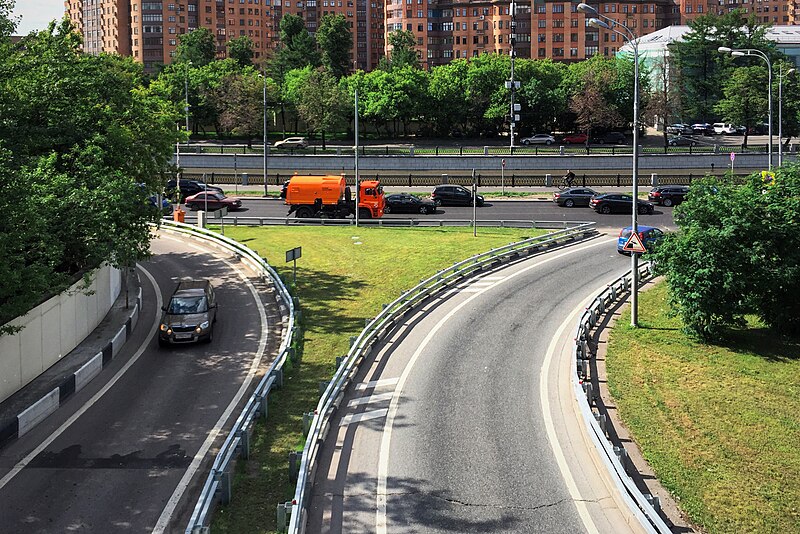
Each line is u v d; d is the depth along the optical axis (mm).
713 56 105688
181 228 48031
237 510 15727
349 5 182375
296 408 20984
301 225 50594
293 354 24938
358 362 24391
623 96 96312
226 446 16812
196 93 102625
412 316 30125
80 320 26516
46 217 24656
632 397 22922
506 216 54062
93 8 174250
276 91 101562
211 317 27844
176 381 23547
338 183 52156
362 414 20609
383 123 106688
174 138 40781
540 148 86062
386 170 77000
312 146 94750
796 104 82125
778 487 18234
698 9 153625
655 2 149500
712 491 17812
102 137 30859
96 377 24016
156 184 39719
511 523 15156
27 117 29734
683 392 23672
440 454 18188
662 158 75000
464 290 34156
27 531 15219
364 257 39812
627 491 15516
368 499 16109
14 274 19266
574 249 43250
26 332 22500
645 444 19906
